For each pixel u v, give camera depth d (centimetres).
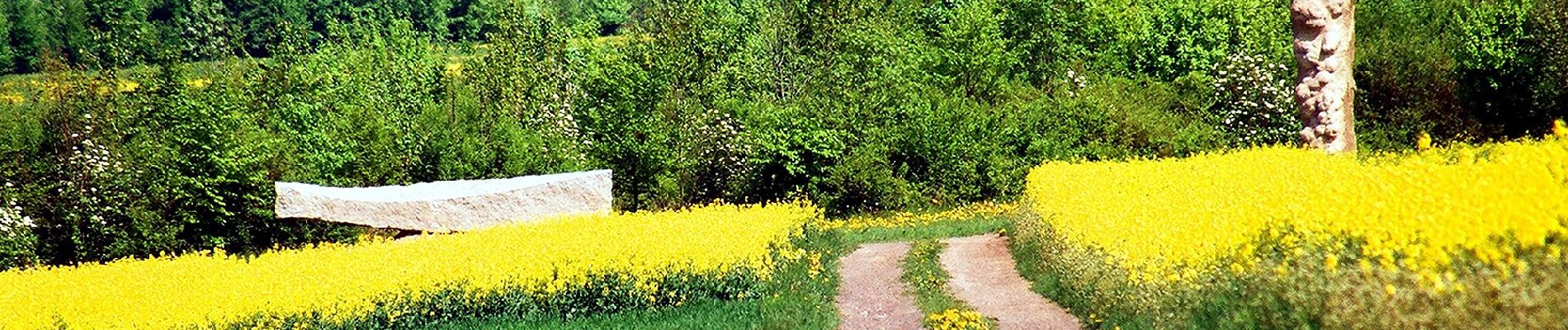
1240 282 991
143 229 3369
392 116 4003
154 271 1955
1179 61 4722
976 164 3644
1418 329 741
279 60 4806
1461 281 731
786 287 1639
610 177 2491
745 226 1964
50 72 4122
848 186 3638
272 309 1502
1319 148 2092
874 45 4369
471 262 1648
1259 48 4341
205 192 3422
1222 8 4741
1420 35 4216
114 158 3562
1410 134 3656
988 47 4341
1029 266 1742
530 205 2431
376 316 1539
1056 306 1408
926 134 3641
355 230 3453
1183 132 3641
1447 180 949
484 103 4450
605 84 3744
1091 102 3756
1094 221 1373
